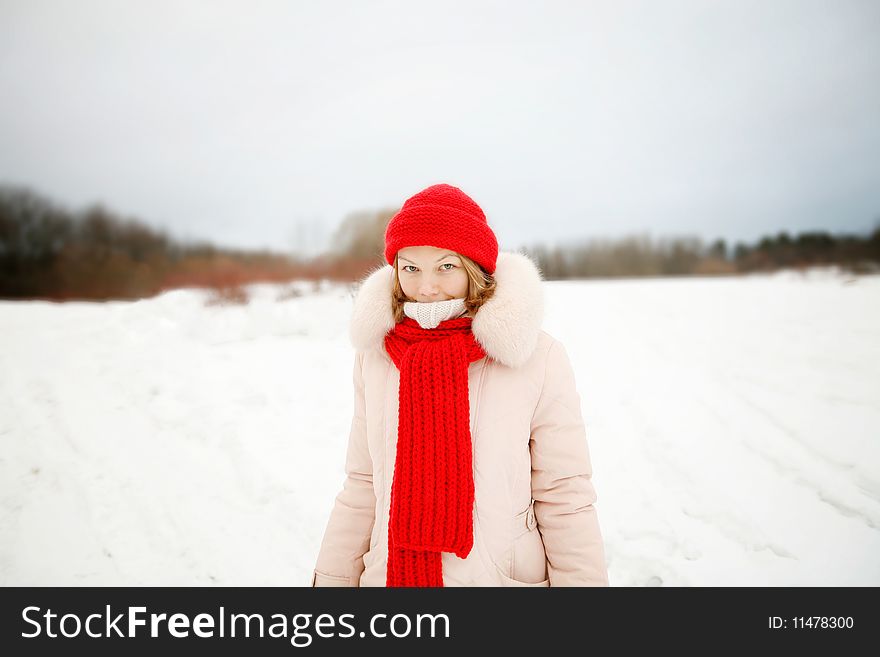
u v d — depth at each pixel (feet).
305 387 16.98
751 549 9.07
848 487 10.23
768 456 11.67
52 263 102.01
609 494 11.05
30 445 14.05
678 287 34.68
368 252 43.06
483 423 3.94
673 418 13.87
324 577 4.40
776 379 15.34
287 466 12.55
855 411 12.78
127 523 10.68
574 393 4.13
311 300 25.67
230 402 16.07
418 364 3.92
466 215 4.00
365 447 4.55
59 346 21.86
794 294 28.43
